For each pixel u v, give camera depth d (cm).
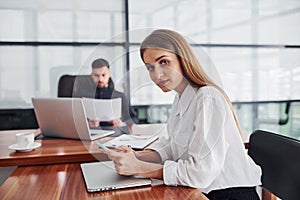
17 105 346
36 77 348
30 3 340
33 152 141
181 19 379
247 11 397
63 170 123
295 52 418
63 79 310
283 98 418
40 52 347
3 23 336
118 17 362
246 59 401
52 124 173
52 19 347
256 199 121
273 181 127
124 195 95
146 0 367
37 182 108
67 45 352
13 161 131
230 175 118
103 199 92
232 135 116
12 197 94
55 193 97
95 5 355
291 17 412
